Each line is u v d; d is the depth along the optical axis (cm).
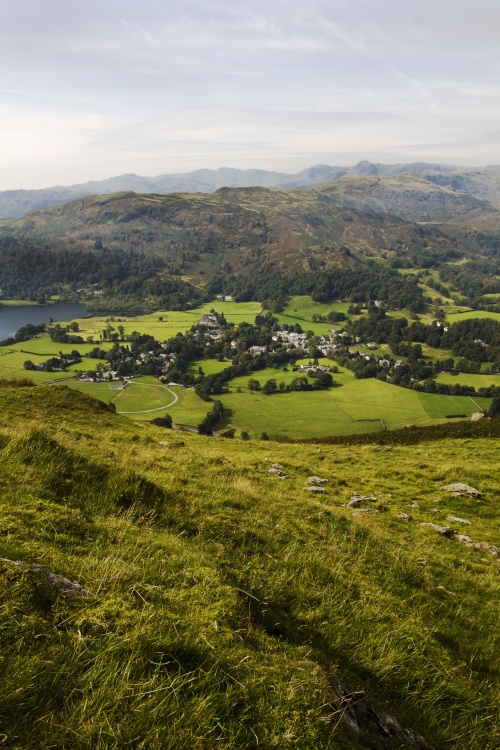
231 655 421
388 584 872
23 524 588
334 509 1523
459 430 4312
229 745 323
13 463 890
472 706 542
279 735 350
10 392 3609
